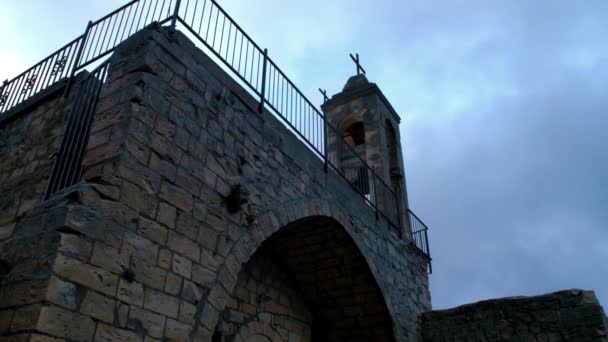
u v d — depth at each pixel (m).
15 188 5.96
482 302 11.09
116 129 5.03
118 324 4.28
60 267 3.95
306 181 8.26
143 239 4.79
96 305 4.14
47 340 3.67
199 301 5.23
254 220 6.53
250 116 7.22
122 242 4.56
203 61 6.52
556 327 9.99
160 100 5.54
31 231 4.30
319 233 9.04
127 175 4.82
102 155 4.89
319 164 8.94
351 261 9.52
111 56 6.13
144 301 4.60
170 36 6.01
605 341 9.38
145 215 4.89
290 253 9.64
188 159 5.70
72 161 5.39
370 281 9.69
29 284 3.92
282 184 7.51
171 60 5.92
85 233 4.24
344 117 15.78
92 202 4.42
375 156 14.21
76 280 4.04
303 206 7.84
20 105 7.09
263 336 8.76
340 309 10.23
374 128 14.88
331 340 10.35
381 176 13.61
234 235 6.08
